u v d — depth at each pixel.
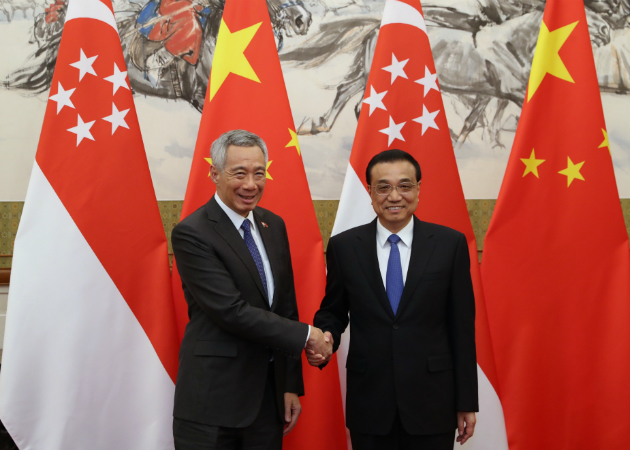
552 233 2.33
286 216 2.30
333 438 2.26
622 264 2.26
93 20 2.22
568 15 2.39
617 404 2.21
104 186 2.14
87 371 2.06
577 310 2.28
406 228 1.85
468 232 2.33
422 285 1.72
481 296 2.28
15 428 2.00
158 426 2.12
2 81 2.89
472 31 3.01
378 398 1.68
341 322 1.91
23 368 2.01
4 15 2.89
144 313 2.15
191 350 1.67
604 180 2.30
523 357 2.32
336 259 1.86
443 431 1.67
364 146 2.35
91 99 2.18
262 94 2.34
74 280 2.07
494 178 3.02
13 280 2.06
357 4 2.99
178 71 2.94
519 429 2.30
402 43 2.38
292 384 1.79
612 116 3.02
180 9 2.94
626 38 3.01
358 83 3.00
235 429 1.63
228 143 1.69
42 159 2.12
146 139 2.92
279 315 1.75
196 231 1.67
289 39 2.98
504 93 3.02
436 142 2.35
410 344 1.69
